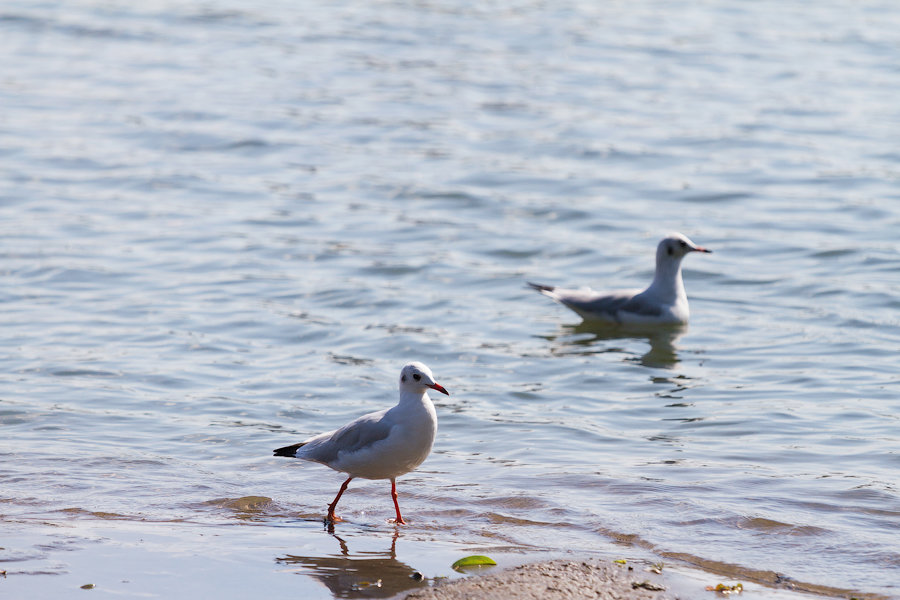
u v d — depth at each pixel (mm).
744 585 9008
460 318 18203
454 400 14438
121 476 11727
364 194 25688
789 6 47750
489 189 26078
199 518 10656
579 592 8742
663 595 8742
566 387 15039
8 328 16953
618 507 10828
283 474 11938
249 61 38812
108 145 29156
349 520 10625
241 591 8867
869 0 48812
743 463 12086
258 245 21891
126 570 9281
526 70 37594
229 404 14008
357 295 19078
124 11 46031
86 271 19953
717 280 20219
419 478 11781
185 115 32125
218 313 17953
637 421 13664
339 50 40344
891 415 13562
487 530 10320
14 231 22219
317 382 14852
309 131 30906
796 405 14078
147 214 23812
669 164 28062
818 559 9555
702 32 43062
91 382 14703
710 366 15953
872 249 21391
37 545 9812
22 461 12070
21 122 30938
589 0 49250
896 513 10586
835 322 17688
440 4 48250
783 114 32375
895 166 27422
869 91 34781
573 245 22406
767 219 23766
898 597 8805
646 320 18031
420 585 8961
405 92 34906
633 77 36688
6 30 42250
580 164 28109
